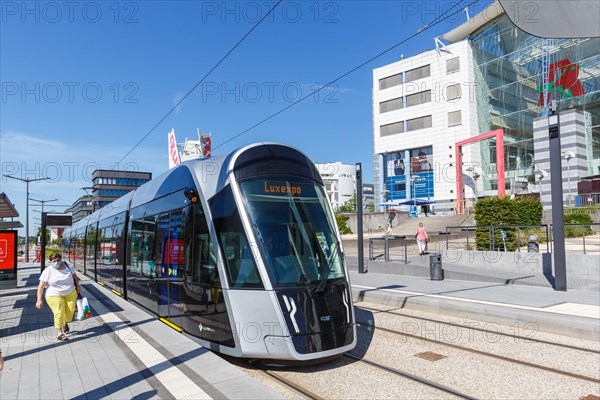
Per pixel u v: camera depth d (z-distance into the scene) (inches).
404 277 666.2
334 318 257.9
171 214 352.2
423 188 2333.9
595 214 1178.6
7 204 641.6
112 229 613.3
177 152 1528.1
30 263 1621.6
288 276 255.1
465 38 2383.1
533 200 796.0
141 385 212.7
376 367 261.0
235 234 266.7
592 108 2000.5
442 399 214.4
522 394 220.8
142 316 388.5
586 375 247.0
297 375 250.5
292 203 278.2
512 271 643.5
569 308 385.1
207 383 213.3
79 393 203.5
